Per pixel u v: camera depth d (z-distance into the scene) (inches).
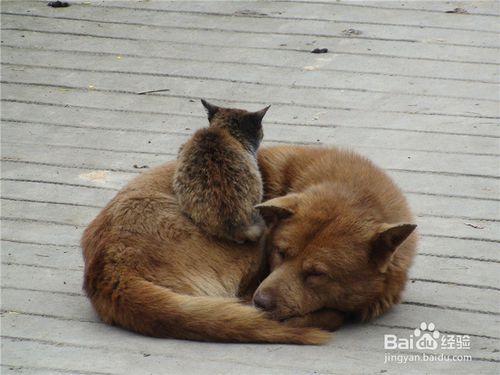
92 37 463.2
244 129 287.9
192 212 269.1
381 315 267.9
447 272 292.4
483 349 249.3
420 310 271.0
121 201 271.3
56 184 349.4
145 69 434.9
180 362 240.2
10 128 390.9
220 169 270.1
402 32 462.6
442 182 346.9
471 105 401.7
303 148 298.2
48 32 467.2
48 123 394.3
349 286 254.4
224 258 270.4
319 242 252.7
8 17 480.7
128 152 371.9
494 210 329.1
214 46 453.7
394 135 379.9
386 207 266.4
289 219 260.5
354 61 437.4
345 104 403.2
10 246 308.2
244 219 270.1
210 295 265.7
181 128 387.9
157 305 252.1
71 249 306.5
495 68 430.6
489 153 366.3
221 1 499.2
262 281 267.1
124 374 235.3
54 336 255.4
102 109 404.5
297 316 254.4
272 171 291.0
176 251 264.8
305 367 238.4
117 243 262.1
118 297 255.6
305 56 442.3
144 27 472.1
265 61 438.9
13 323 262.8
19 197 339.9
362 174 277.0
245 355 244.1
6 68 435.5
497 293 280.2
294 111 398.3
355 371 236.7
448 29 466.0
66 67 436.8
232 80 424.2
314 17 479.5
